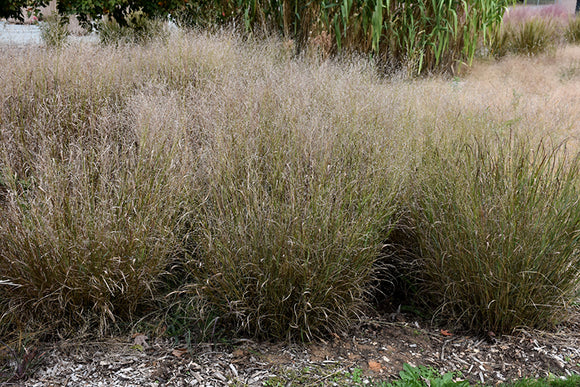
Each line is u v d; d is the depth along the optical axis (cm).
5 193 319
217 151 318
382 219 306
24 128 384
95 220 269
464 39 832
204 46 591
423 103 463
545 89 716
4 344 247
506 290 285
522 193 296
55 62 468
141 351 263
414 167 338
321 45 727
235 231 273
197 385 240
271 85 442
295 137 326
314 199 276
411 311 325
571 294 303
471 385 252
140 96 401
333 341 284
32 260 260
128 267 272
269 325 282
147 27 790
